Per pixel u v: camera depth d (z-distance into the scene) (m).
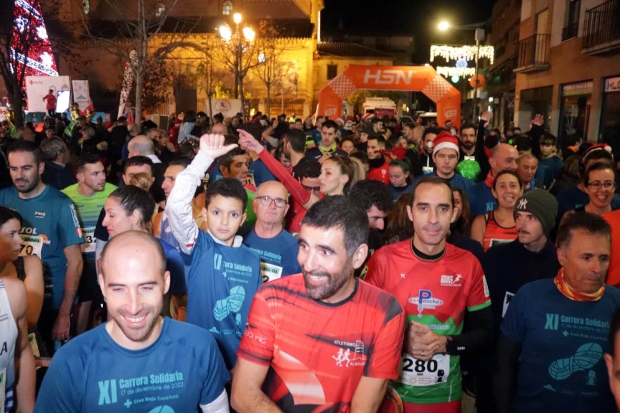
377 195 4.04
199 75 31.14
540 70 22.62
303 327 2.26
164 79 28.55
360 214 2.23
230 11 38.56
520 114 25.38
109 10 36.50
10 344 2.66
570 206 5.58
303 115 38.16
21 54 12.90
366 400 2.26
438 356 3.02
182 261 3.56
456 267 3.05
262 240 4.02
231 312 3.38
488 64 44.53
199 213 4.78
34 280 3.69
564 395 2.83
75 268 4.59
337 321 2.26
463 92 51.19
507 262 3.68
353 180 5.66
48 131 12.99
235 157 5.42
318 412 2.25
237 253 3.49
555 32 21.12
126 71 14.73
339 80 16.59
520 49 24.47
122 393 2.21
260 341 2.27
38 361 3.44
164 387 2.27
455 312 3.03
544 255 3.61
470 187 5.88
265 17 39.03
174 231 3.30
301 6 39.91
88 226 5.27
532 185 8.02
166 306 3.52
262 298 2.31
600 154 5.37
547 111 22.16
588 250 2.74
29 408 2.92
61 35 24.70
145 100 25.22
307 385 2.26
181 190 3.18
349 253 2.18
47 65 24.20
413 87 16.64
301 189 4.82
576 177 6.66
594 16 17.58
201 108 33.75
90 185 5.20
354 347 2.26
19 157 4.35
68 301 4.53
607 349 2.78
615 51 16.45
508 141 12.82
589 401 2.81
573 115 19.73
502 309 3.66
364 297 2.32
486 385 3.59
